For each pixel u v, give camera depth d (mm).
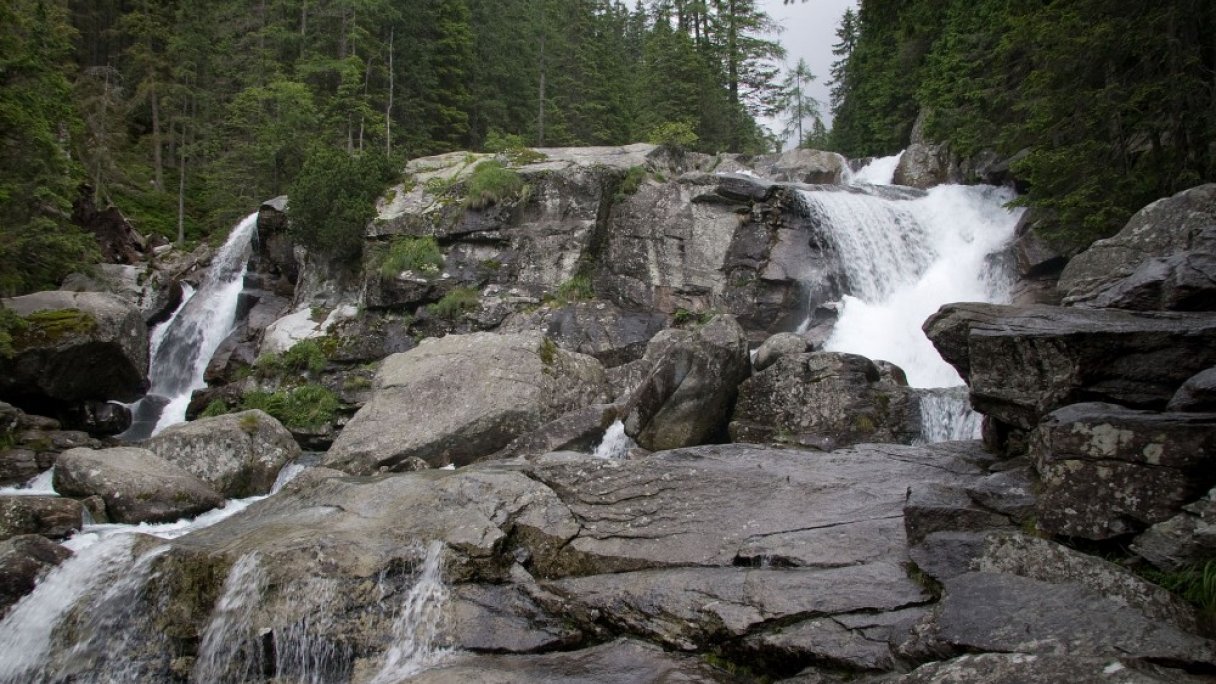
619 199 24062
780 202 22828
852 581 7566
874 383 15070
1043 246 18875
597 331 21734
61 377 20047
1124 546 6488
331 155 26250
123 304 22297
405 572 8977
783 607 7375
